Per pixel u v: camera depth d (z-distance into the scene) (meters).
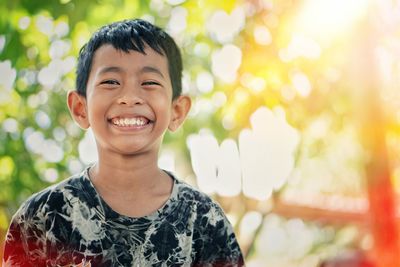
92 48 2.07
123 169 2.01
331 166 4.64
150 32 2.08
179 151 4.10
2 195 3.77
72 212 2.00
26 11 3.31
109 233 2.00
